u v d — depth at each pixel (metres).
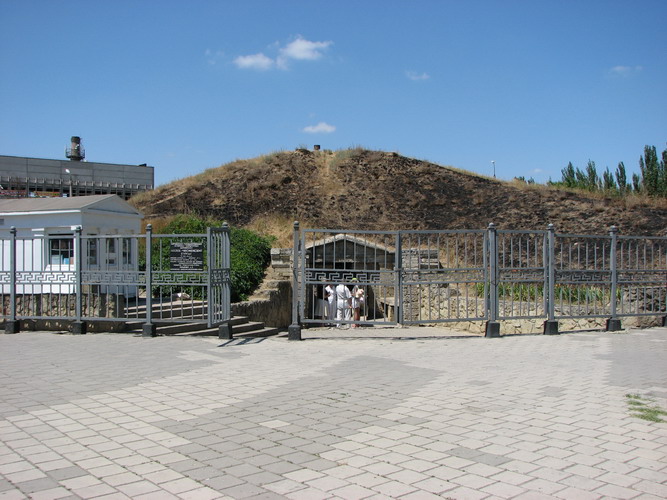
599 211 27.62
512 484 4.34
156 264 17.64
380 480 4.43
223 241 11.98
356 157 36.53
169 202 30.75
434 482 4.38
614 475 4.53
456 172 35.59
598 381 7.99
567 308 14.83
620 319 14.23
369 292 20.09
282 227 26.72
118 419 6.11
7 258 13.42
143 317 13.24
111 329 12.77
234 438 5.46
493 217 28.59
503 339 12.34
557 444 5.27
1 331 12.96
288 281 18.48
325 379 8.14
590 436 5.50
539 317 12.98
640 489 4.26
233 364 9.29
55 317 12.54
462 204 30.66
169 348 10.77
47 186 53.84
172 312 13.05
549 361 9.64
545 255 13.12
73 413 6.34
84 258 12.95
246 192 31.75
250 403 6.76
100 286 12.65
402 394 7.22
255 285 17.72
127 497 4.14
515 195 31.11
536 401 6.85
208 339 11.97
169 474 4.56
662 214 26.48
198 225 19.97
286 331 16.30
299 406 6.62
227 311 12.09
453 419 6.09
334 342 11.86
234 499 4.09
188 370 8.75
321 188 32.56
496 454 5.00
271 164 35.28
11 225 13.88
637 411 6.39
